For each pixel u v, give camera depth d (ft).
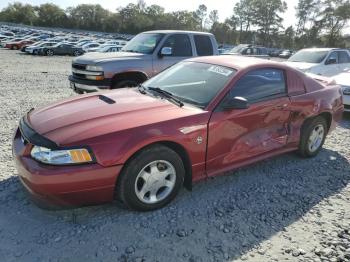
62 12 384.88
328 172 14.56
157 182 10.55
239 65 12.98
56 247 8.89
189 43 26.00
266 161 15.38
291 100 13.88
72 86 24.57
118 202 11.06
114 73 22.33
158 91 12.98
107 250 8.88
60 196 9.12
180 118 10.69
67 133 9.53
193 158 11.07
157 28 370.53
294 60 38.40
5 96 28.43
